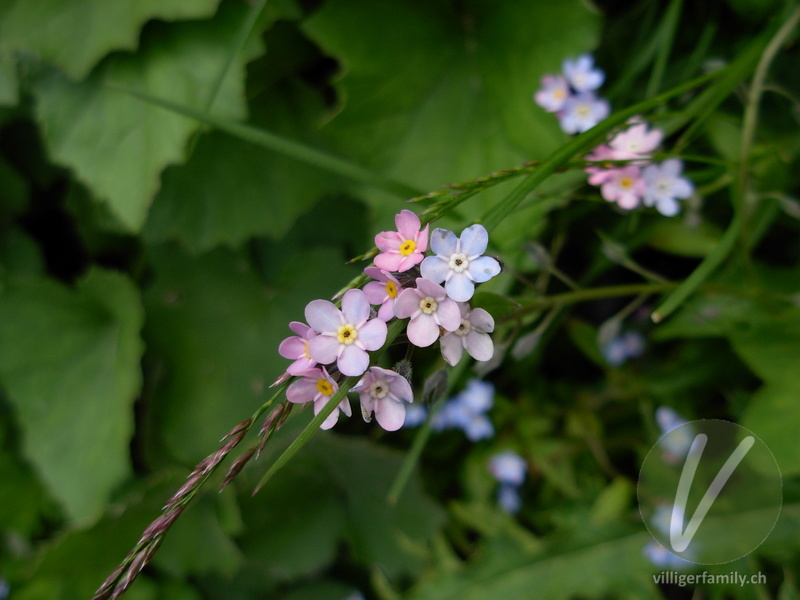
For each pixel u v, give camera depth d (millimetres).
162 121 177
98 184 183
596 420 201
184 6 169
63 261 250
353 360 104
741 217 146
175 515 104
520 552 190
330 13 172
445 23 184
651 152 149
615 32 189
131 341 207
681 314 173
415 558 215
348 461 219
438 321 105
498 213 123
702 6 181
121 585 103
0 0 177
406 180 183
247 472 209
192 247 197
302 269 214
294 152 144
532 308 138
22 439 234
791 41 165
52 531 233
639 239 181
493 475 206
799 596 162
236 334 214
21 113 213
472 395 200
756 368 162
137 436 223
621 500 187
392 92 181
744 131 151
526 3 175
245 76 186
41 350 224
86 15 174
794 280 170
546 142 173
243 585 232
